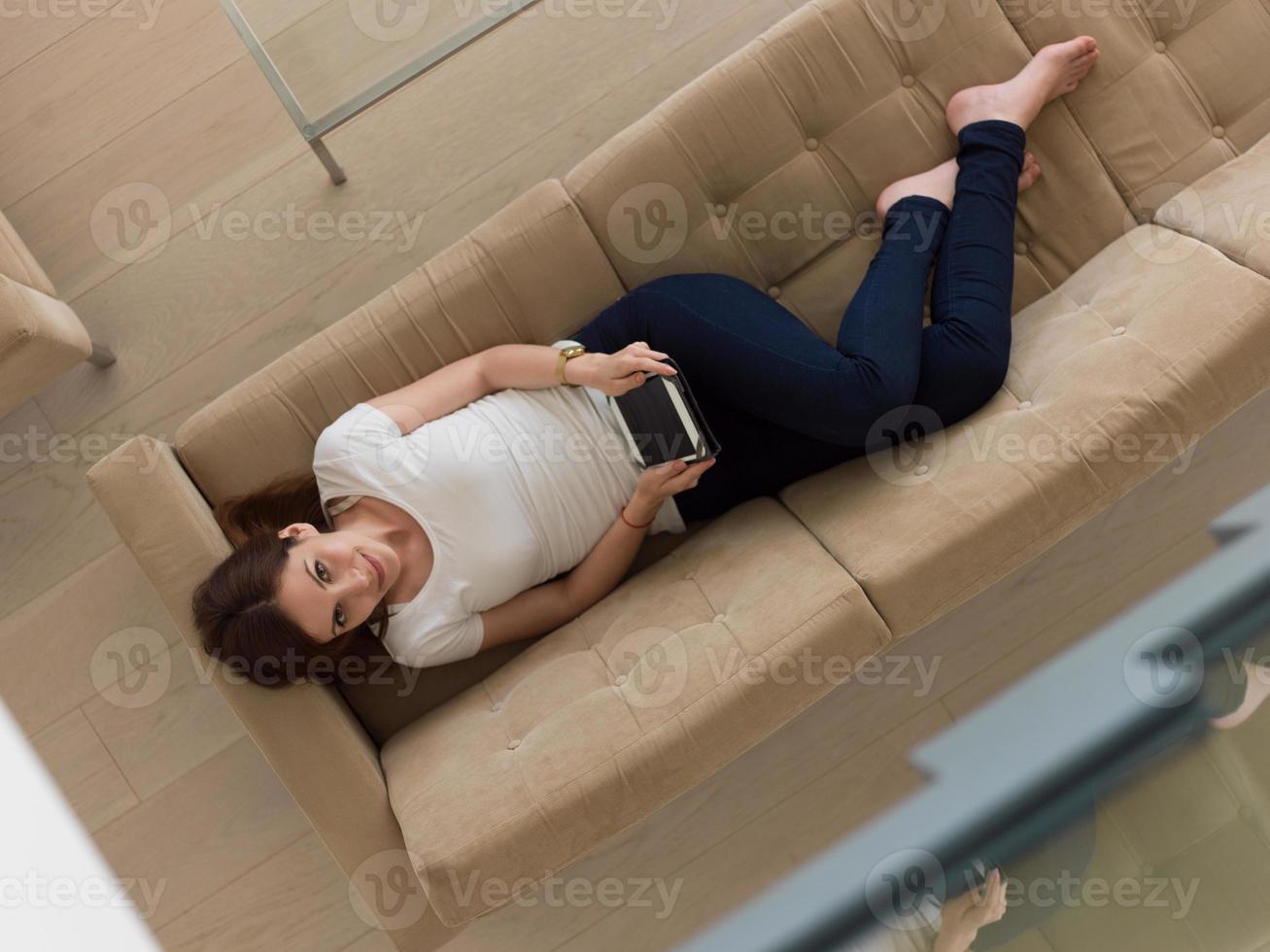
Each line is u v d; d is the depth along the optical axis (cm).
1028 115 141
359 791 131
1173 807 124
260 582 125
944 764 158
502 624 142
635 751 122
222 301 179
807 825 172
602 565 142
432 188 180
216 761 174
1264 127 146
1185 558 173
